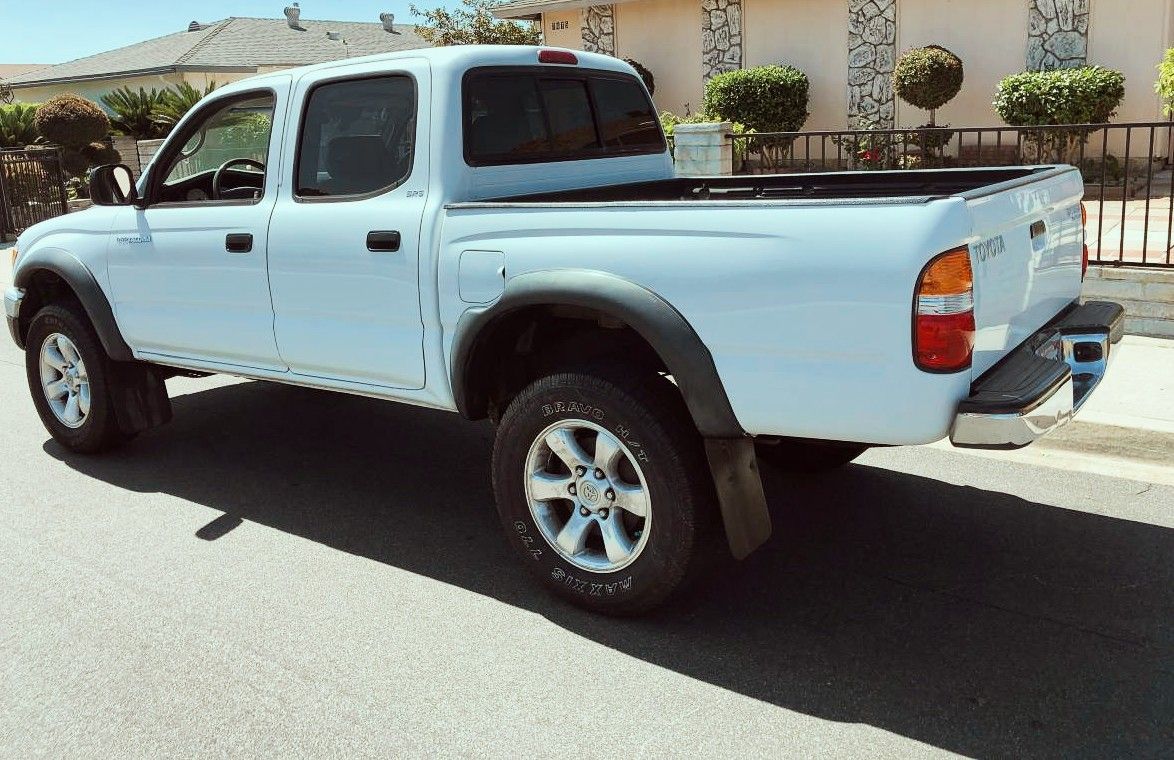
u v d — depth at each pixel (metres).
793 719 2.97
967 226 2.81
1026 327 3.36
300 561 4.14
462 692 3.16
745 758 2.80
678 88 16.77
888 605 3.62
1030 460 5.00
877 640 3.39
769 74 14.80
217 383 7.05
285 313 4.30
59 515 4.67
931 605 3.62
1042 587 3.71
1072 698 3.02
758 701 3.07
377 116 3.99
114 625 3.62
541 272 3.43
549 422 3.51
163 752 2.90
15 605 3.79
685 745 2.86
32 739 2.98
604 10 17.20
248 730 2.99
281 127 4.27
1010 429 2.81
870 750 2.81
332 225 4.04
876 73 14.77
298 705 3.11
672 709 3.04
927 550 4.05
